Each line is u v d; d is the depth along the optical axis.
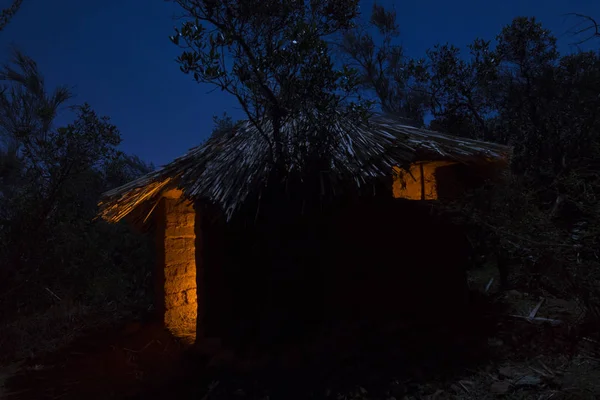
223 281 5.34
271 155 4.95
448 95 8.38
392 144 5.03
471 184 5.89
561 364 3.71
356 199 4.90
